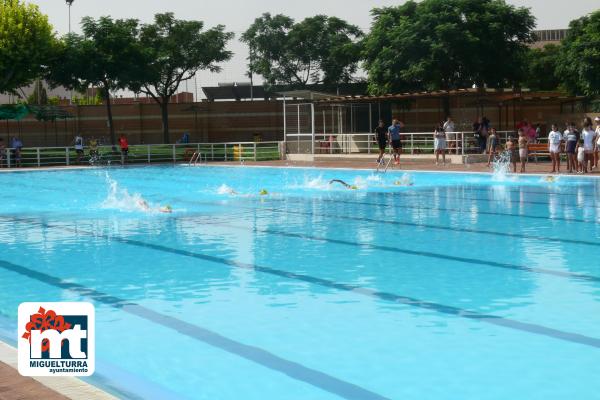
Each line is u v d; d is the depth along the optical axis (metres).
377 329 6.96
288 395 5.34
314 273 9.68
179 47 55.06
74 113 56.12
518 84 45.84
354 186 22.47
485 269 9.75
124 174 31.61
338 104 37.94
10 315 7.73
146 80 48.78
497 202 17.77
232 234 13.30
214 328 7.10
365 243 12.10
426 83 44.06
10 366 5.46
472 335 6.71
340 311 7.66
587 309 7.56
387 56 44.78
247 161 39.06
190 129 57.31
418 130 48.00
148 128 57.12
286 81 63.12
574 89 44.91
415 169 28.64
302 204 18.31
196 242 12.44
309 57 62.75
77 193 22.47
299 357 6.19
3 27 43.47
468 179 24.78
